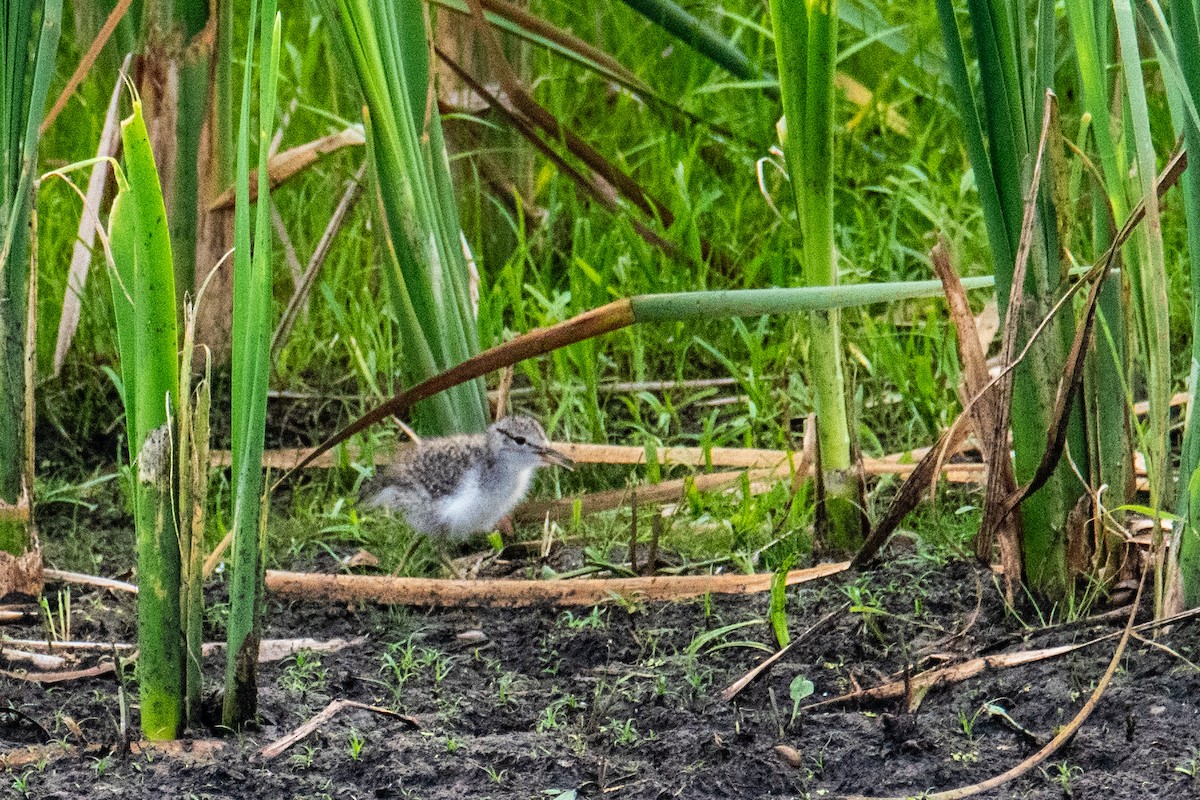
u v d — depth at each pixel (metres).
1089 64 6.51
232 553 6.16
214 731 6.30
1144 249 6.75
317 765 6.10
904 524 8.59
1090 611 7.21
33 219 7.22
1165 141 12.05
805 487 8.73
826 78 7.30
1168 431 6.69
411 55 8.80
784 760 6.12
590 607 7.84
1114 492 7.23
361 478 9.61
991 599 7.46
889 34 12.77
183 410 5.83
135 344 5.65
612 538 8.87
